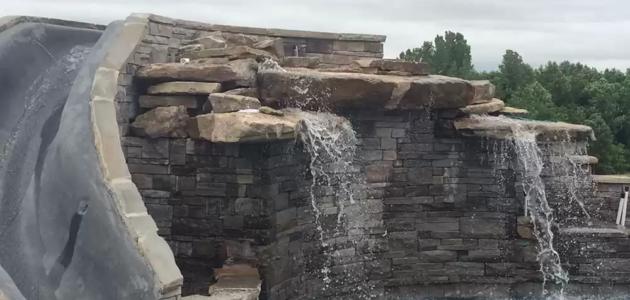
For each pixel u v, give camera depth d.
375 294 12.52
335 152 11.55
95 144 8.42
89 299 7.37
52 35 11.41
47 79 10.55
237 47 11.30
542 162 13.23
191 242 10.45
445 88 12.06
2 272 7.09
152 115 10.38
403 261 12.77
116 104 9.85
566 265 12.97
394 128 12.52
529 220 12.90
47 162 8.77
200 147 10.34
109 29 10.84
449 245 12.98
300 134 10.10
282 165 10.55
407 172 12.69
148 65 10.64
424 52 42.91
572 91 37.22
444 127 12.77
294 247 10.96
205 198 10.38
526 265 12.99
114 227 7.71
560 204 13.41
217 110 9.84
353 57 14.66
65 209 8.16
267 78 10.75
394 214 12.65
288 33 14.16
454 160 12.95
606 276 12.94
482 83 14.39
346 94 11.20
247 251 10.20
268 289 10.19
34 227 8.09
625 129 35.06
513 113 15.62
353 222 12.18
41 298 7.34
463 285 13.02
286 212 10.71
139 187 10.55
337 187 11.83
